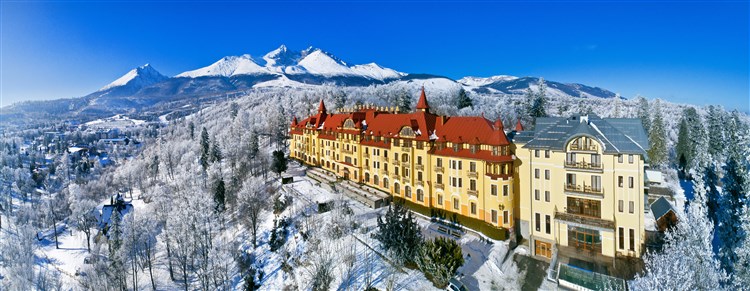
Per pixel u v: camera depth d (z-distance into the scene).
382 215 67.62
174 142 193.62
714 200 64.56
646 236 55.09
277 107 178.25
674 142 139.38
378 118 83.94
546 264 51.59
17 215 115.06
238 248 70.00
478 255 52.69
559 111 170.62
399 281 46.44
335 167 95.69
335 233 59.38
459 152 63.22
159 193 97.06
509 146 58.41
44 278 72.62
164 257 74.62
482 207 59.81
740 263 40.75
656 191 75.69
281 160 100.44
